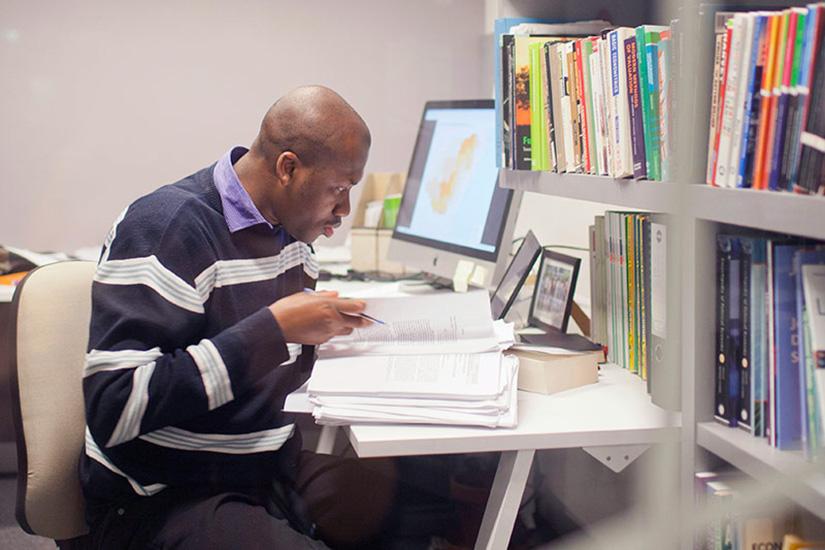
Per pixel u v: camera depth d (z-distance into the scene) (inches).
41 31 140.3
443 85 151.3
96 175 145.0
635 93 58.5
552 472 98.7
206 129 146.4
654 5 68.4
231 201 63.5
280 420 65.6
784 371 49.2
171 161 146.4
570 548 92.0
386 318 63.2
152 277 59.2
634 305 68.4
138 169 145.9
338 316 60.8
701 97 52.5
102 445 58.9
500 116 81.3
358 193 147.6
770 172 46.8
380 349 63.1
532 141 75.7
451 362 60.9
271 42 145.8
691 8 52.2
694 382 54.9
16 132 142.3
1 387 118.0
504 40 76.8
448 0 149.1
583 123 66.8
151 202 61.7
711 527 52.7
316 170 63.6
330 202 65.4
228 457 63.1
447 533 74.4
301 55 147.0
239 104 146.6
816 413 47.2
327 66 148.3
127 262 59.6
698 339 54.6
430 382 58.7
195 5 143.1
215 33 144.3
